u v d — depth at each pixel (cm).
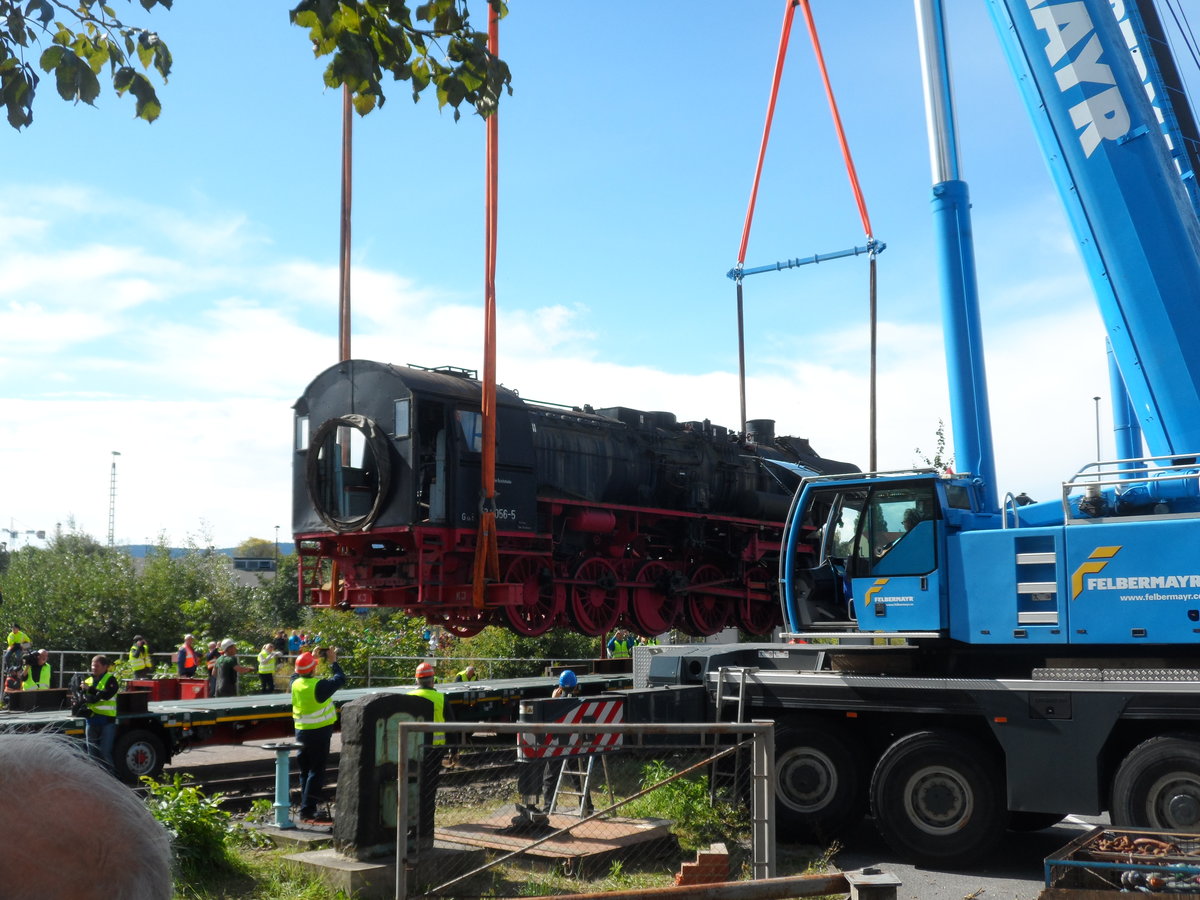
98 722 1303
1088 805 952
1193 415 1015
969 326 1302
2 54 603
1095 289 1071
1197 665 987
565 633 3180
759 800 727
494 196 1811
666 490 2294
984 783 998
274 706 1545
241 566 8694
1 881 118
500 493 1895
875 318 1988
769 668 1275
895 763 1030
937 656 1139
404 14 648
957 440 1281
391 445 1809
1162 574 974
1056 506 1065
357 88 637
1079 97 1066
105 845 124
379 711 908
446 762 1517
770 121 2059
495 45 1587
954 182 1329
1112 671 985
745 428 2531
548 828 1005
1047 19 1079
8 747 128
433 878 850
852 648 1128
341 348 2000
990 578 1061
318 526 1897
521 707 1078
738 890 441
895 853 1063
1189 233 1035
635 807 1117
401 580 1828
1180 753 916
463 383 1933
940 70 1351
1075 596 1012
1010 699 996
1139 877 650
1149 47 1134
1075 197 1073
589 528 2100
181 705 1517
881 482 1133
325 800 1261
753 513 2503
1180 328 1021
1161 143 1061
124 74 629
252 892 845
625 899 428
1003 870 1006
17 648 2538
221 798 974
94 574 3662
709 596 2452
